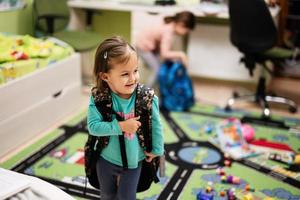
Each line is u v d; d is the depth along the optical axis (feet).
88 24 12.91
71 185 7.18
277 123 10.18
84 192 6.64
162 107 10.93
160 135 4.98
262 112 10.87
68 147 8.60
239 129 9.01
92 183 5.43
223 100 11.76
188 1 12.42
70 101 10.46
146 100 4.83
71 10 12.55
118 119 4.82
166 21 10.80
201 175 7.64
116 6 11.84
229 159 8.29
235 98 11.13
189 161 8.17
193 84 13.05
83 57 12.88
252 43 9.87
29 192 4.19
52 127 9.61
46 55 9.29
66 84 10.17
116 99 4.83
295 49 11.19
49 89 9.43
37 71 8.91
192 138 9.21
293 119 10.50
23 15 11.49
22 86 8.42
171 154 8.45
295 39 12.59
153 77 10.97
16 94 8.28
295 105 11.02
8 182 4.22
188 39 13.14
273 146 8.91
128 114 4.83
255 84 13.12
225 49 12.79
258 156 8.44
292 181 7.52
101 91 4.84
